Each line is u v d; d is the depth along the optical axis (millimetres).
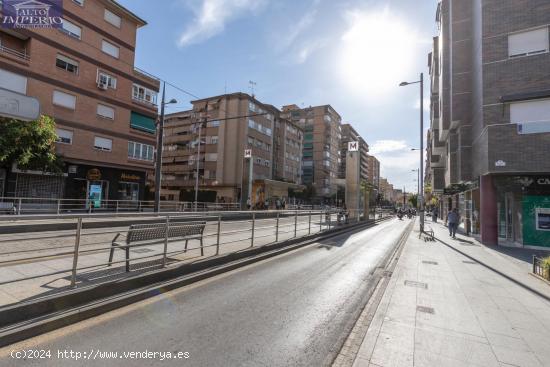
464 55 19859
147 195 40031
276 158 55719
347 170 24000
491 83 13531
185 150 50219
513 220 13148
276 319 4320
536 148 11672
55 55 20141
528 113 12547
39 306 3777
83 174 21781
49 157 16375
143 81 26297
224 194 44594
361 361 3203
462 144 19594
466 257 9875
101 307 4238
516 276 7305
